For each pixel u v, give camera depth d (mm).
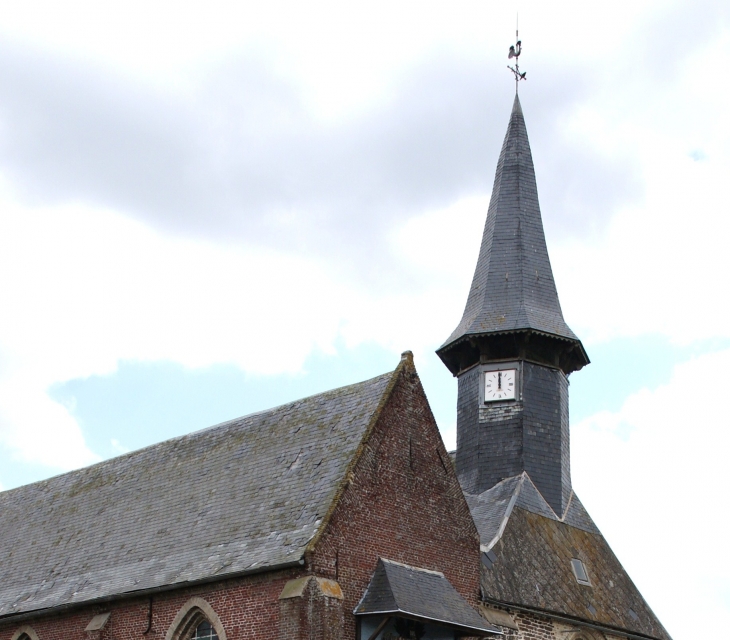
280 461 29859
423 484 29062
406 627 26828
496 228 42594
